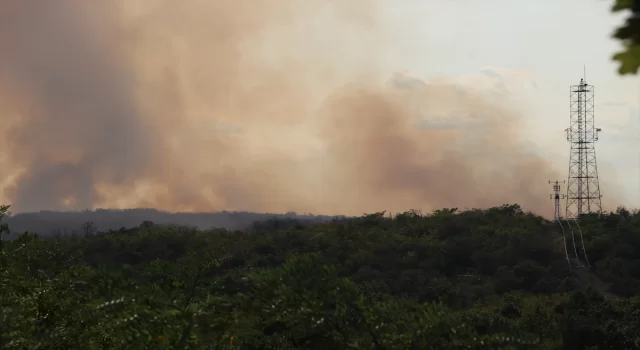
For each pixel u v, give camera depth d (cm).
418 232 9806
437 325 345
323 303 354
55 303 491
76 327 469
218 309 382
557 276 7694
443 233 9675
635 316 3036
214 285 412
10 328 456
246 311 377
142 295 393
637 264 7706
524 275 7538
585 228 8944
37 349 441
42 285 515
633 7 175
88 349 457
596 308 3184
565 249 8438
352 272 7525
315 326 353
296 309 355
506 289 7256
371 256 7831
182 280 424
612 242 8269
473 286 6962
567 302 3828
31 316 488
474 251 8281
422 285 6362
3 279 555
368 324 350
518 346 346
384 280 6588
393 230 9875
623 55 178
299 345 363
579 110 9275
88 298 416
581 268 7994
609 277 7588
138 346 379
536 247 8181
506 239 8650
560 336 3086
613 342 2838
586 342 2889
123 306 382
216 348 376
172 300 398
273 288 360
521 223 9669
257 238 8231
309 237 8462
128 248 6769
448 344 345
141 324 379
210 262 430
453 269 8175
